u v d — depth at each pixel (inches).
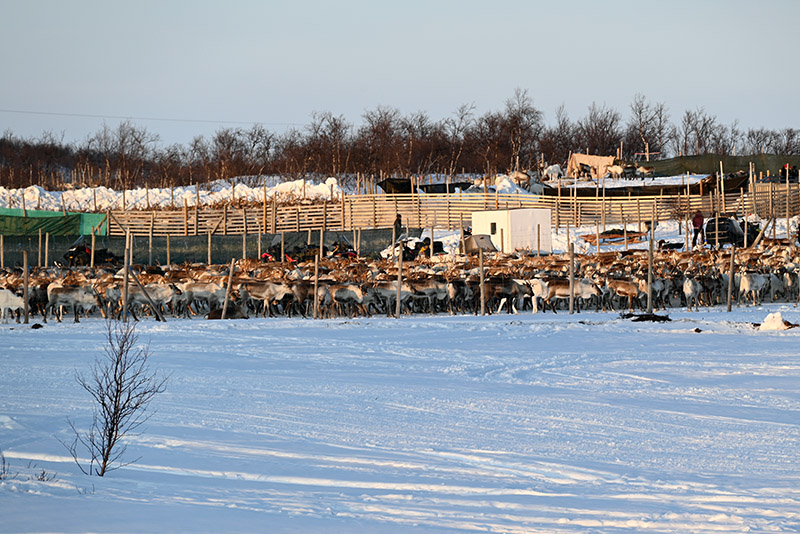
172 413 1114.7
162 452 907.4
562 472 837.2
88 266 4025.6
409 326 2185.0
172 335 2005.4
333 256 3996.1
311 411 1141.1
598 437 995.3
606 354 1701.5
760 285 2731.3
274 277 2827.3
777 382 1364.4
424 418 1102.4
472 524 648.4
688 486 780.6
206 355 1676.9
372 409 1157.7
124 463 853.2
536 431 1028.5
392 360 1628.9
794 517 673.6
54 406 1147.3
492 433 1016.9
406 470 843.4
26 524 614.9
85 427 1022.4
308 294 2513.5
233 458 882.8
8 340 1900.8
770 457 900.0
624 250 4308.6
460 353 1718.8
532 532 629.3
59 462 856.3
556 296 2551.7
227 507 686.5
